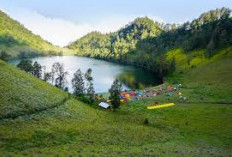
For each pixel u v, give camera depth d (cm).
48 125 6956
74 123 7919
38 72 19850
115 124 9169
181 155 5375
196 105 14100
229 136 8906
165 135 8225
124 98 17112
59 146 5447
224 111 12375
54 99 9544
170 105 14512
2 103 7256
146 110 13588
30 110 7700
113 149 5519
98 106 13438
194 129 9844
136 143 6544
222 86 18100
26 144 5278
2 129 5903
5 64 10638
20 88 8775
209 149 6562
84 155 4719
